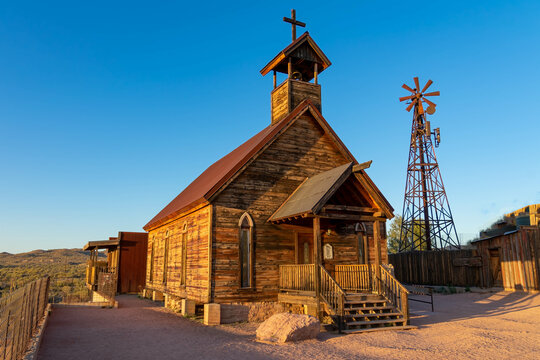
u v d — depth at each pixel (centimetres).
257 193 1700
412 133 4453
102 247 3198
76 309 1995
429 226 4112
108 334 1272
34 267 6538
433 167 4278
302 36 2044
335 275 1780
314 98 2025
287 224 1714
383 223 1994
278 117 2050
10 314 708
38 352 1013
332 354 982
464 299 2383
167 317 1684
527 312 1752
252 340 1170
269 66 2152
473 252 2894
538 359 956
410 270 3488
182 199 2400
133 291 3080
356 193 1580
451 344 1110
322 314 1395
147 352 1012
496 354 1001
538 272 2331
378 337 1199
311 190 1602
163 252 2338
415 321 1540
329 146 1939
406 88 4616
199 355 976
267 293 1633
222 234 1590
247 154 1703
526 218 5181
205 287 1562
